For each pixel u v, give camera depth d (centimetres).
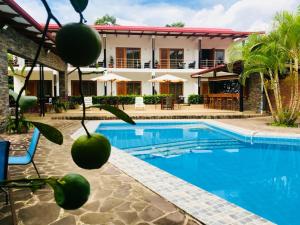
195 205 348
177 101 2258
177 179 449
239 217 319
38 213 316
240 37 2430
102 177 458
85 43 46
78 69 49
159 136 1078
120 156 605
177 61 2494
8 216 267
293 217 420
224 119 1345
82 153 52
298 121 1216
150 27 2300
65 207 48
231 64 1373
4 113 842
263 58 1017
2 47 823
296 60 1018
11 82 1695
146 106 2119
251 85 1617
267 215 427
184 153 822
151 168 512
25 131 860
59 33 46
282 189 540
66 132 920
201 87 2483
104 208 336
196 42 2503
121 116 57
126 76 2366
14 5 670
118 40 2397
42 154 607
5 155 299
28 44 1055
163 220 309
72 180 49
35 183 49
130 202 356
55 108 1530
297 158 763
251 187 554
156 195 383
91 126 1092
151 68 2345
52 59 1451
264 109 1511
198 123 1289
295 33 934
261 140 888
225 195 512
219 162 730
